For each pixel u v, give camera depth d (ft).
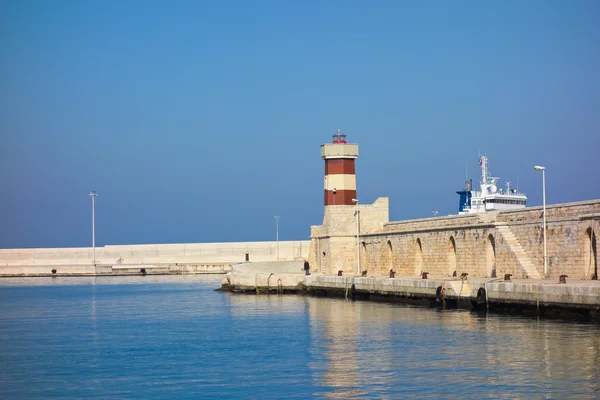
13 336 232.73
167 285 465.06
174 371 174.81
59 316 289.12
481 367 162.40
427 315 242.99
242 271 405.59
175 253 610.24
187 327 244.83
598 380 148.77
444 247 303.89
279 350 194.49
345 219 373.20
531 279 244.83
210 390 156.97
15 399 155.22
